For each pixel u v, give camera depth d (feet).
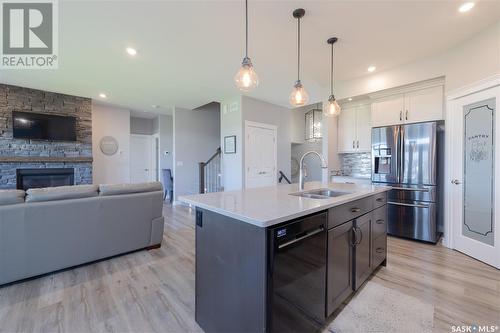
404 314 5.73
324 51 9.72
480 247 8.57
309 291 4.74
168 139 24.11
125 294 6.57
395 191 11.30
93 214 8.22
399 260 8.73
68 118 16.08
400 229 11.17
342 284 5.83
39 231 7.23
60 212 7.57
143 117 25.72
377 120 12.17
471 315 5.66
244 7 7.02
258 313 3.99
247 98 16.46
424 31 8.32
